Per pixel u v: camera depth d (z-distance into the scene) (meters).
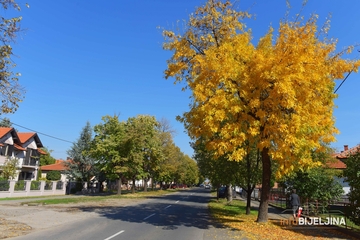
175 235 10.77
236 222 14.62
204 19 13.87
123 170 39.19
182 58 14.32
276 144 11.85
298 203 15.59
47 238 9.66
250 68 11.95
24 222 13.04
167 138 55.47
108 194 44.03
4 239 9.43
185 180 90.88
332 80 12.73
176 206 24.05
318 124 11.66
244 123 12.17
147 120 44.19
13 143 40.41
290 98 10.67
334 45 11.89
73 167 48.19
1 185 28.94
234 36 13.24
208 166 23.02
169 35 14.20
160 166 52.03
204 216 17.50
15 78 10.95
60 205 21.72
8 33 10.45
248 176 19.08
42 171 62.53
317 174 18.22
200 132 12.77
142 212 18.41
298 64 10.74
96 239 9.62
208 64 11.93
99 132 41.00
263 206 14.29
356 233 11.63
